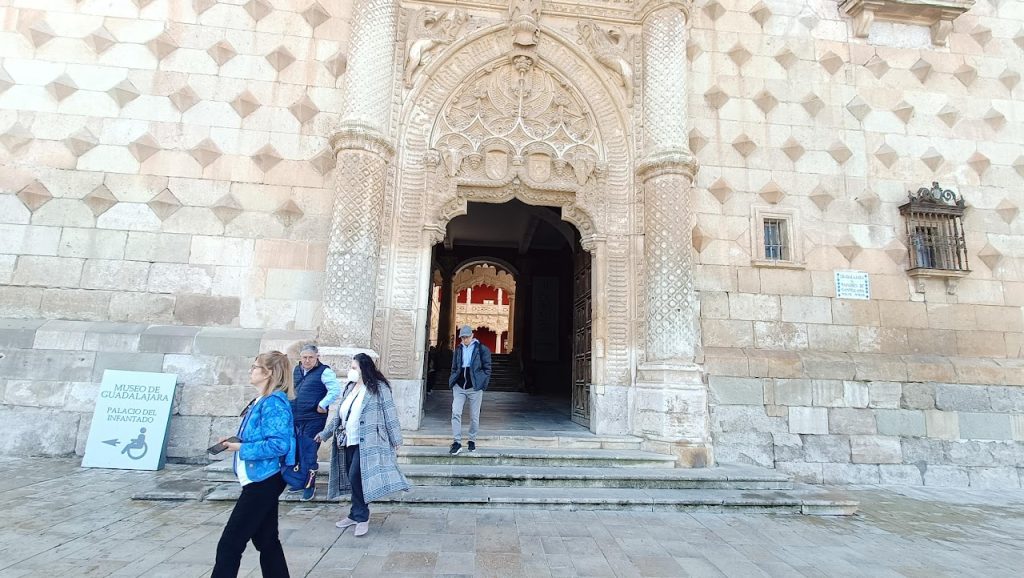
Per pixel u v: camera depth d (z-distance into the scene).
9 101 7.68
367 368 4.62
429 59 8.52
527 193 8.52
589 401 8.39
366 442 4.43
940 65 9.55
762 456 7.69
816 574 4.00
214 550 3.95
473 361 6.81
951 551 4.69
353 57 7.91
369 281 7.37
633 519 5.27
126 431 6.60
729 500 5.77
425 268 8.07
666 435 7.08
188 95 7.98
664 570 3.95
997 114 9.38
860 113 9.17
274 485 2.94
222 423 7.04
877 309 8.55
